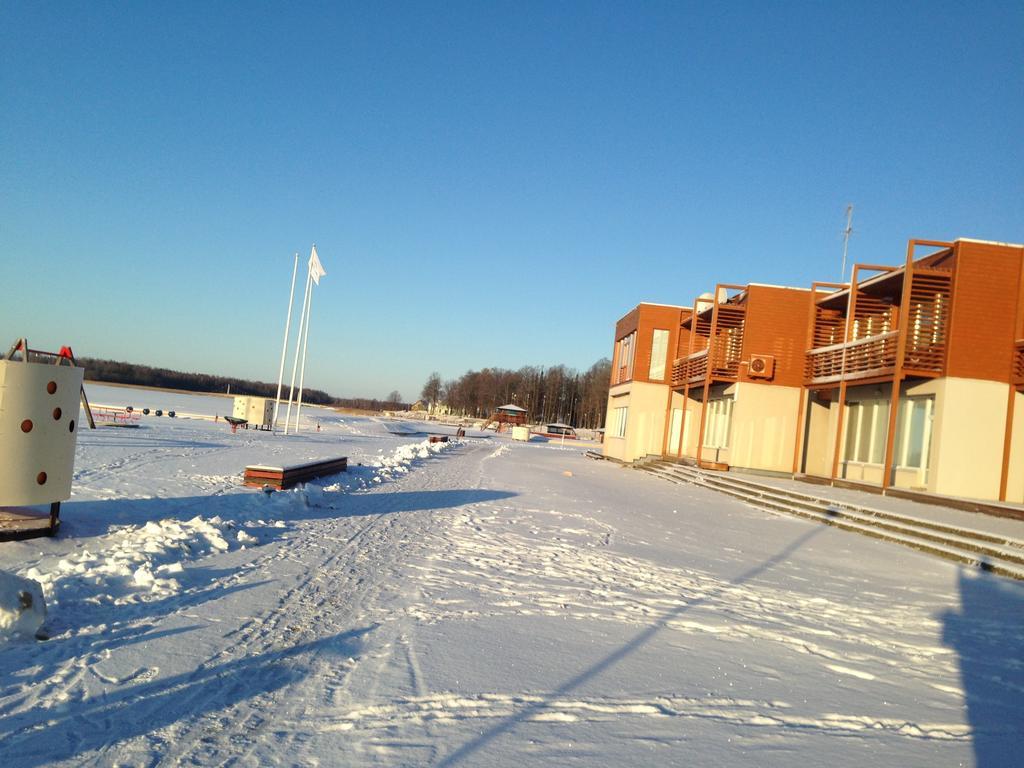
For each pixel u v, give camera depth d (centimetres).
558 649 589
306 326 4025
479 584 804
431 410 14500
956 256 1869
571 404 12594
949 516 1463
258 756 376
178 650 522
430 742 404
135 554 741
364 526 1134
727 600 817
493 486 1966
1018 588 988
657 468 3044
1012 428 1842
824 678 566
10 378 760
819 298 2711
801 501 1809
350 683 486
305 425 5931
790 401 2727
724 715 473
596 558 1015
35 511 930
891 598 887
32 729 387
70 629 546
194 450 2272
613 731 435
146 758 366
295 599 682
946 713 506
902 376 1920
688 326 3478
